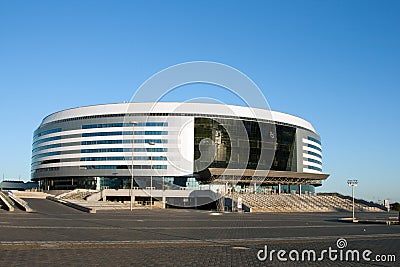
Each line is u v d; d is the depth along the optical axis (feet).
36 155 389.19
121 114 333.21
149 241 66.13
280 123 341.82
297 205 264.11
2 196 210.38
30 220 110.01
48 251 52.29
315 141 406.00
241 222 123.85
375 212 269.03
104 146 334.24
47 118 384.47
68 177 353.51
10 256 47.57
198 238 72.95
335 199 307.99
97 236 71.87
